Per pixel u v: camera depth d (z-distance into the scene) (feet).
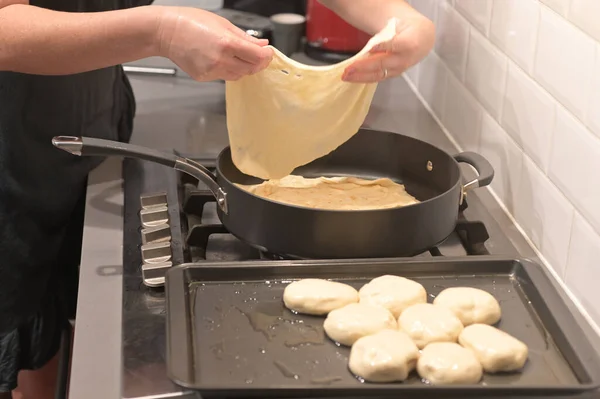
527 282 2.88
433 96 4.68
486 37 3.84
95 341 2.68
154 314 2.80
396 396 2.31
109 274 3.06
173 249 3.18
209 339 2.59
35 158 3.70
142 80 5.19
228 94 3.08
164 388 2.44
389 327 2.59
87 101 3.82
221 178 3.11
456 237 3.37
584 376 2.42
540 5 3.26
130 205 3.56
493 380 2.44
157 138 4.36
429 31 3.40
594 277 2.92
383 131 3.71
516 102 3.53
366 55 3.16
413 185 3.71
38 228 3.89
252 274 2.88
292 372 2.46
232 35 2.80
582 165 2.98
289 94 3.15
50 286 4.27
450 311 2.65
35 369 4.40
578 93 2.98
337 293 2.72
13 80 3.52
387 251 2.95
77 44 2.92
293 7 5.80
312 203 3.43
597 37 2.84
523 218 3.51
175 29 2.83
